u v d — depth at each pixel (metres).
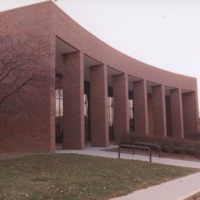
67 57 23.34
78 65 22.98
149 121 45.72
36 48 17.16
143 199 8.05
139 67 33.69
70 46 22.00
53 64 18.78
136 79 34.19
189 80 45.00
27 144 19.14
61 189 8.78
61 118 30.64
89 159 15.71
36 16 19.66
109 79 33.91
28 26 19.78
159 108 38.44
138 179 11.03
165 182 10.75
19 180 9.93
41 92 18.83
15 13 20.22
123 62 30.47
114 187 9.39
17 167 12.39
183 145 20.78
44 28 19.33
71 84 22.86
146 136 22.52
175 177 11.89
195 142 20.95
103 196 8.17
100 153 19.56
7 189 8.55
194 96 46.38
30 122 19.19
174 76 41.53
